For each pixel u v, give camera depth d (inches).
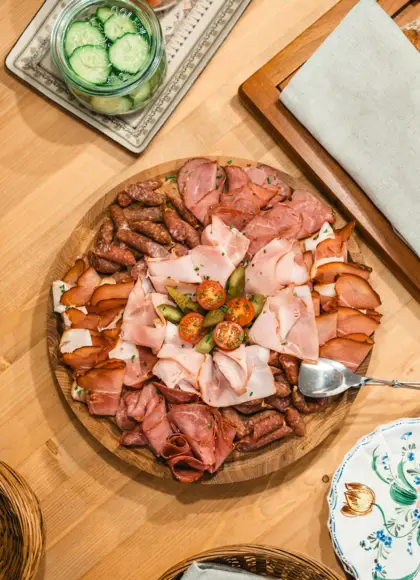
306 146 39.3
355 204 39.0
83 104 40.0
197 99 40.7
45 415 39.1
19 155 40.6
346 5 39.7
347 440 38.8
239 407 36.8
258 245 38.1
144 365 37.2
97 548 38.4
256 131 40.5
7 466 35.2
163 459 36.8
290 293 36.4
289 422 36.5
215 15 40.5
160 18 40.4
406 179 37.8
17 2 40.8
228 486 38.5
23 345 39.5
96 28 38.3
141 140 39.9
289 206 38.0
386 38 37.7
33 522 34.4
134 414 36.2
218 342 35.9
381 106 38.0
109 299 37.1
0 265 40.0
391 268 39.3
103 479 38.7
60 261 38.5
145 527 38.5
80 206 40.4
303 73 38.4
